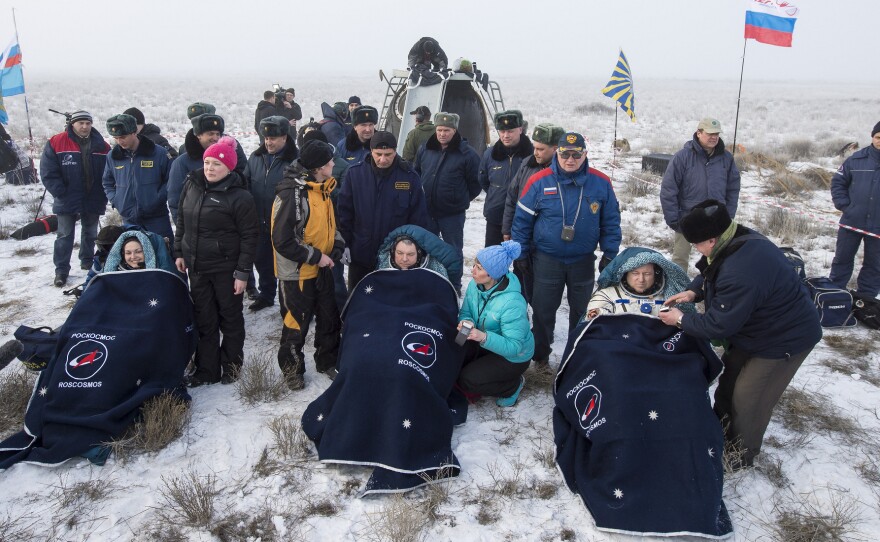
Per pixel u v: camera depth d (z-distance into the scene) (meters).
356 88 75.19
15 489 3.79
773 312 3.63
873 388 5.11
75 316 4.46
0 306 6.63
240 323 5.13
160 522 3.54
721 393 4.23
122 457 4.06
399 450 3.85
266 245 6.28
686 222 3.63
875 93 93.19
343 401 4.02
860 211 6.61
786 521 3.60
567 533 3.49
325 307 5.05
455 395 4.73
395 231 5.04
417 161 6.84
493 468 4.04
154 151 6.30
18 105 36.31
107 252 5.03
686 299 4.12
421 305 4.64
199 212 4.68
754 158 15.62
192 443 4.26
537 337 5.25
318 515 3.61
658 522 3.42
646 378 3.82
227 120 30.50
